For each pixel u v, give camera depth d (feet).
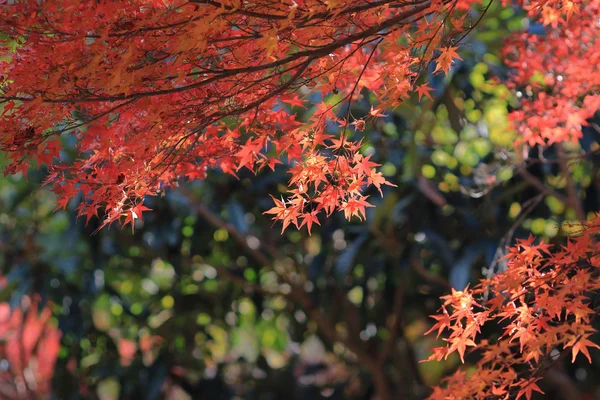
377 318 16.83
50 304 16.62
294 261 16.83
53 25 5.08
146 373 17.21
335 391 18.43
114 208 5.77
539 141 8.88
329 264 15.84
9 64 5.40
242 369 19.38
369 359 17.16
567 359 15.33
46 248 15.84
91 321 17.21
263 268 17.02
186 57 5.19
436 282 15.66
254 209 15.38
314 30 5.29
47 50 5.09
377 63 6.41
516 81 9.38
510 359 6.55
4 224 16.34
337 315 17.22
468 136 13.51
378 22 5.66
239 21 5.28
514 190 13.17
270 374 18.89
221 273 16.60
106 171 5.70
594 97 8.48
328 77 5.97
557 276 5.90
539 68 9.05
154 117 5.38
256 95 5.79
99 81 5.09
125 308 16.96
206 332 17.53
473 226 13.73
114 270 17.16
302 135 5.98
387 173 13.79
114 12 4.92
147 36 5.05
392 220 14.02
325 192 5.79
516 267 5.96
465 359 16.38
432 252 14.11
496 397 6.60
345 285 16.15
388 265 15.34
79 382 17.28
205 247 16.30
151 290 18.66
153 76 5.18
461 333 6.10
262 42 4.84
